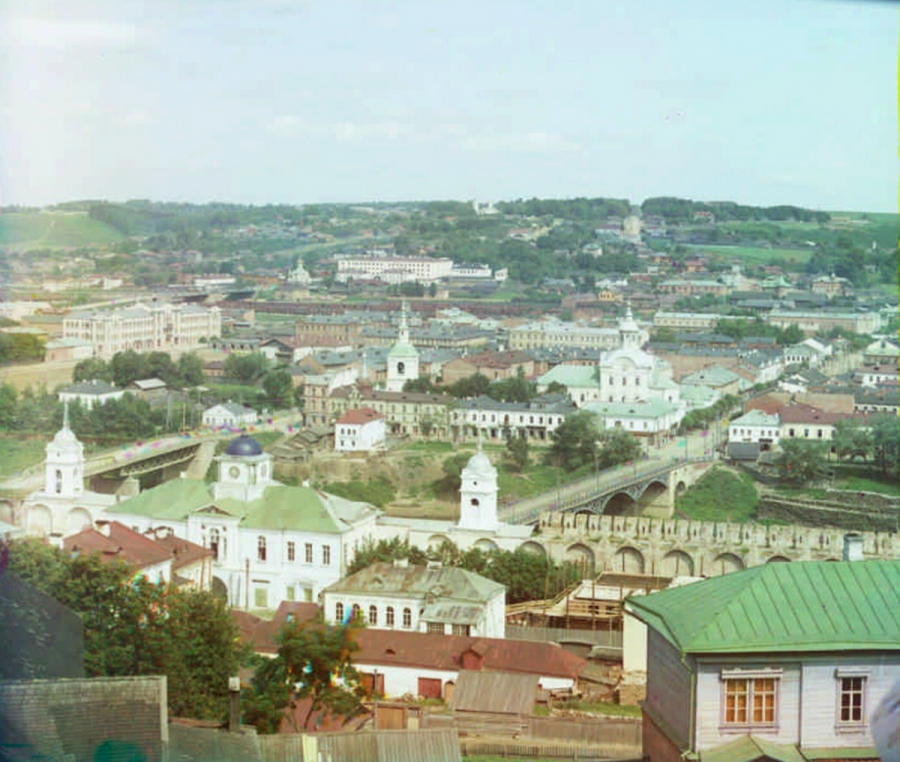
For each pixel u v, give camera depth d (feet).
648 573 532.73
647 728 226.58
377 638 331.77
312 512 447.42
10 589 280.10
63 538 403.13
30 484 508.53
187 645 271.69
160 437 654.12
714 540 538.06
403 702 303.07
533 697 290.76
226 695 265.54
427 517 600.80
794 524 640.99
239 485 461.78
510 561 444.96
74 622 277.03
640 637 316.19
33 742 205.98
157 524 454.40
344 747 222.48
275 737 222.48
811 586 219.20
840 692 209.56
